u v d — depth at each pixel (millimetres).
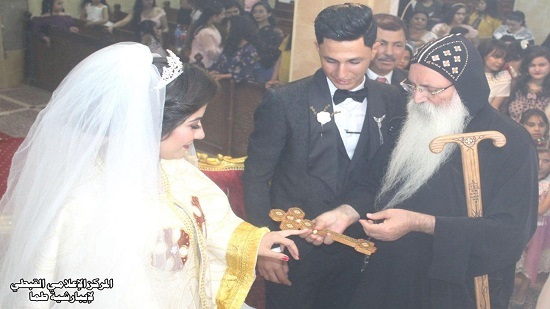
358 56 1877
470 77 1786
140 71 1279
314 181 2074
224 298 1758
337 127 2055
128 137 1272
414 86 1879
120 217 1281
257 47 4629
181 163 1725
